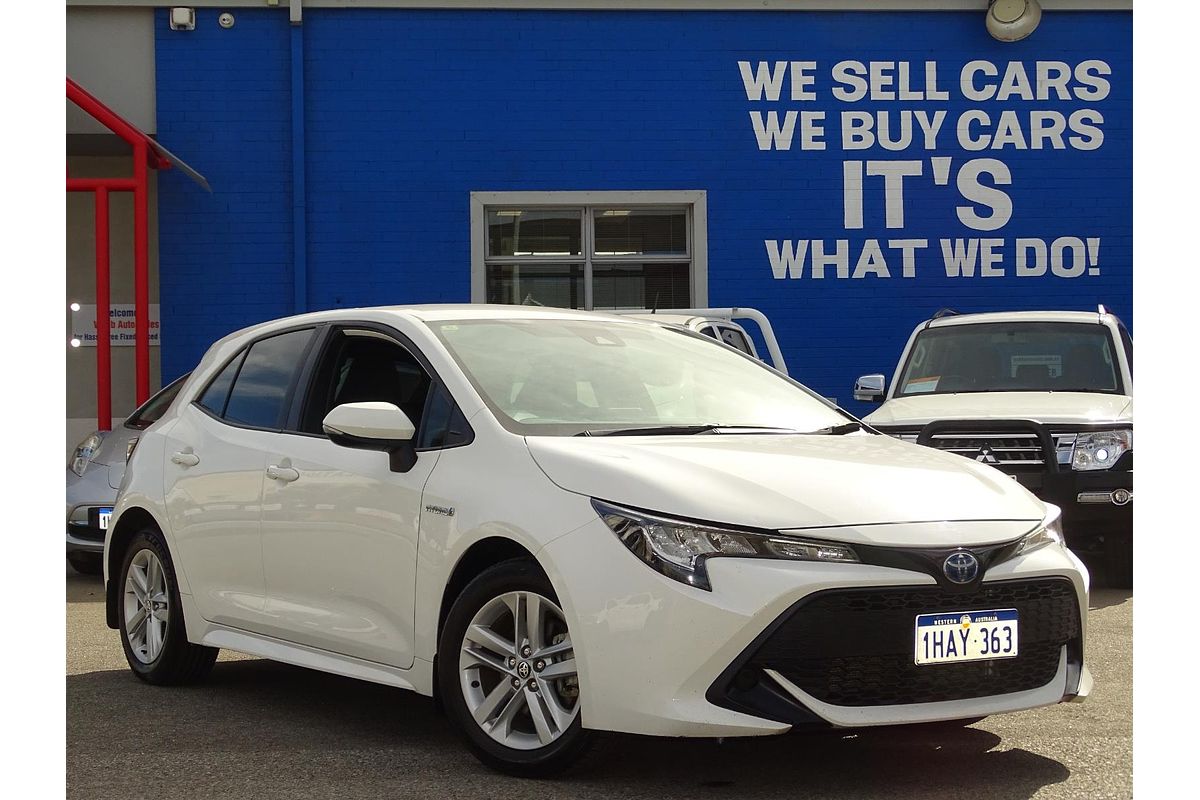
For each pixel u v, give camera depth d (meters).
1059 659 4.33
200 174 14.62
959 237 15.16
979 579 4.06
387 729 5.11
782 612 3.88
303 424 5.34
